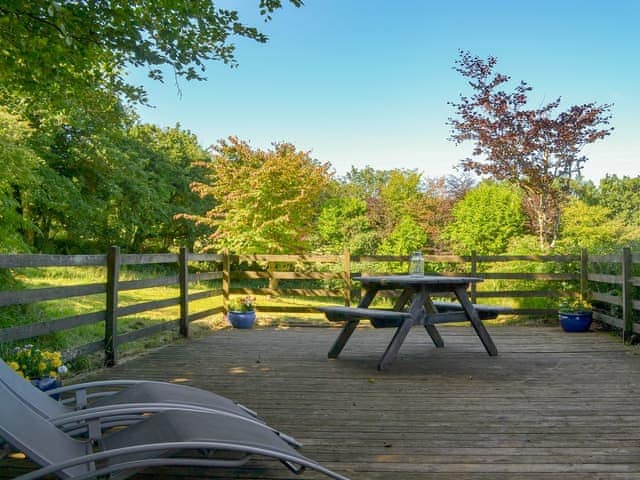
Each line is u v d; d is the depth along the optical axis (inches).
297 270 509.7
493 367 185.3
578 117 411.8
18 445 71.4
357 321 201.9
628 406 137.1
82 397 102.1
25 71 187.0
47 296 157.8
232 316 286.7
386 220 690.2
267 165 465.1
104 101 251.0
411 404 139.3
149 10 171.8
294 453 76.0
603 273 277.1
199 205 775.7
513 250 439.5
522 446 108.0
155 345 229.8
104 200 624.1
